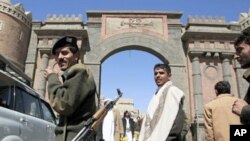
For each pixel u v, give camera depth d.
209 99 27.28
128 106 54.47
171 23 30.30
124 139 11.16
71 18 29.42
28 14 29.28
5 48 26.00
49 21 29.31
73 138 3.24
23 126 6.76
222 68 28.34
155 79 5.25
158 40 29.64
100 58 28.95
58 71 3.63
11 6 27.30
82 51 29.00
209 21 29.53
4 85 6.45
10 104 6.52
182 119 4.59
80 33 28.39
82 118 3.37
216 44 28.64
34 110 7.79
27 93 7.58
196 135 25.53
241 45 3.46
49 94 3.38
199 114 26.14
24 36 28.28
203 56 28.59
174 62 28.94
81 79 3.33
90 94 3.44
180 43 29.69
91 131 3.34
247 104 3.66
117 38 29.67
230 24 29.31
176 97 4.69
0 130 5.82
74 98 3.22
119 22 30.25
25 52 28.33
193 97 27.27
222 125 4.80
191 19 29.52
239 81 27.33
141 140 4.76
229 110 4.87
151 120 4.71
